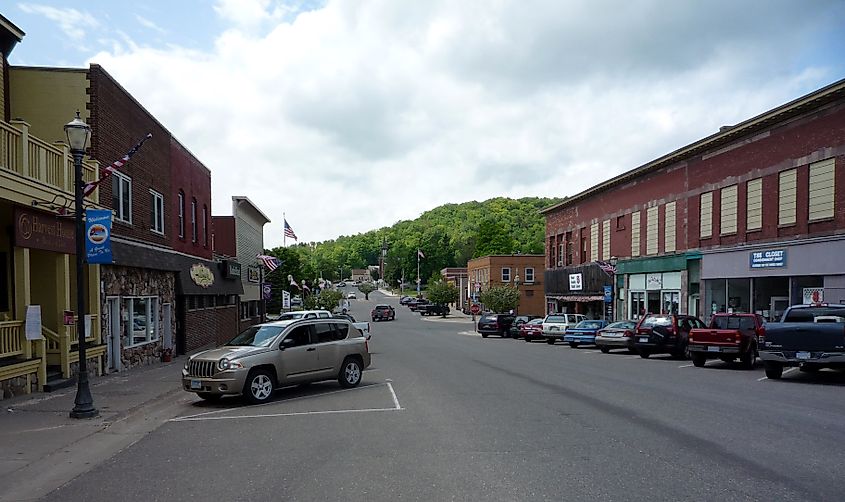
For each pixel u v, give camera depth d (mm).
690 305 32688
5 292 16562
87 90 18625
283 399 14023
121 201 20250
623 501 6332
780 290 26453
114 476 7785
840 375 17703
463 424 10453
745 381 16297
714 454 8227
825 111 24109
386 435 9703
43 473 7992
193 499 6727
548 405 12375
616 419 10789
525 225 142500
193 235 29438
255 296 45688
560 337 34750
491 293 57531
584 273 45688
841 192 23375
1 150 13266
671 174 34719
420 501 6422
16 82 18625
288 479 7348
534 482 7020
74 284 18375
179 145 27047
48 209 14852
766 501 6293
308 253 175000
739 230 28922
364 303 118812
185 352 26891
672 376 17625
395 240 179500
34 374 14867
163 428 10953
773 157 26812
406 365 21500
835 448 8516
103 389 15539
